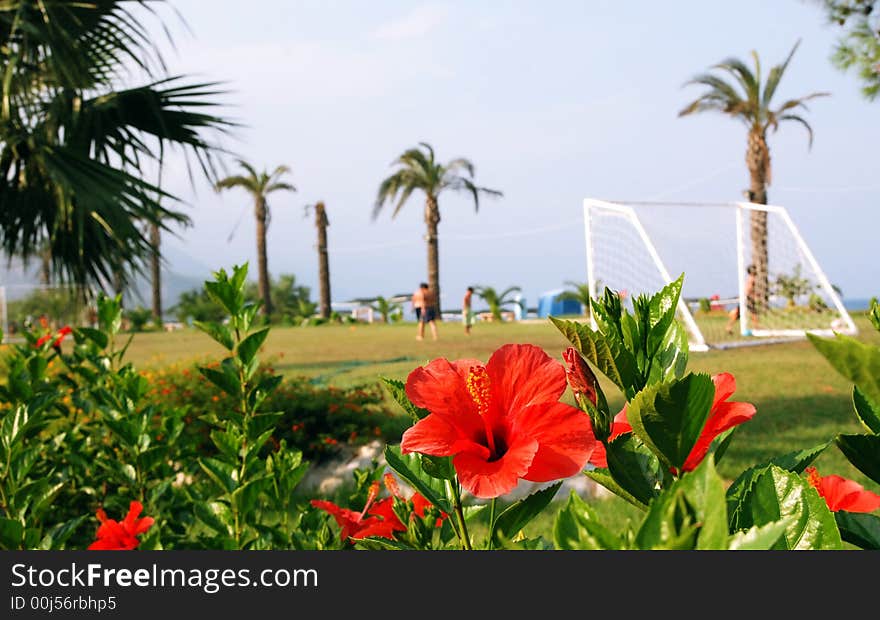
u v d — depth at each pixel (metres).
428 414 0.80
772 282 16.16
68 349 10.71
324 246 32.12
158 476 2.91
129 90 8.88
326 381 8.68
